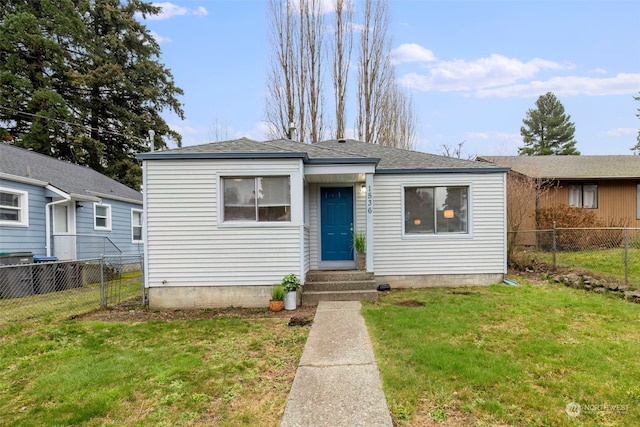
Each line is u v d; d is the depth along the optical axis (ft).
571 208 46.50
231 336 17.10
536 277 30.63
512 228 45.85
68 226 39.83
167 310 23.13
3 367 13.79
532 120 127.85
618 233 42.75
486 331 16.42
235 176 23.67
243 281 23.73
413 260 29.40
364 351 14.32
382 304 22.70
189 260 23.66
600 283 24.72
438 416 9.60
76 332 18.03
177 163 23.53
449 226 29.66
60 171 43.24
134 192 56.18
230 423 9.54
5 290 28.58
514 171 49.14
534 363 12.76
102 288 24.16
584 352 13.66
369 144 39.32
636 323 17.40
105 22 75.46
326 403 10.27
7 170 33.22
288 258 23.80
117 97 76.74
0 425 9.65
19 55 62.80
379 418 9.45
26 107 62.44
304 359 13.58
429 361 12.91
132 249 51.78
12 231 32.24
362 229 29.99
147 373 12.73
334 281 25.43
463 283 29.27
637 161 55.31
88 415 10.05
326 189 30.45
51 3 64.90
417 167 29.66
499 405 10.02
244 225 23.66
